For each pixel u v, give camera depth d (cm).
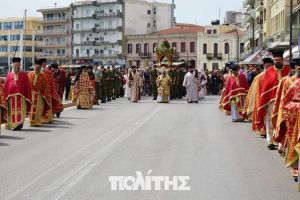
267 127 1320
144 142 1432
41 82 1814
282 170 1051
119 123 1944
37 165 1085
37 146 1352
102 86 3272
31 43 13712
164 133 1645
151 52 11275
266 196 834
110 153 1240
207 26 10675
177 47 10981
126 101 3500
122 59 11656
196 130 1738
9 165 1084
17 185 902
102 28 12094
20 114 1694
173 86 3841
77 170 1032
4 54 13862
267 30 6669
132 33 11931
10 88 1684
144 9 12188
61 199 806
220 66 10575
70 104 2912
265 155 1232
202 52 10744
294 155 894
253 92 1498
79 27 12531
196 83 3378
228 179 957
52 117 1920
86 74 2688
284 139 970
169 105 3086
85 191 859
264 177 980
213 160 1156
